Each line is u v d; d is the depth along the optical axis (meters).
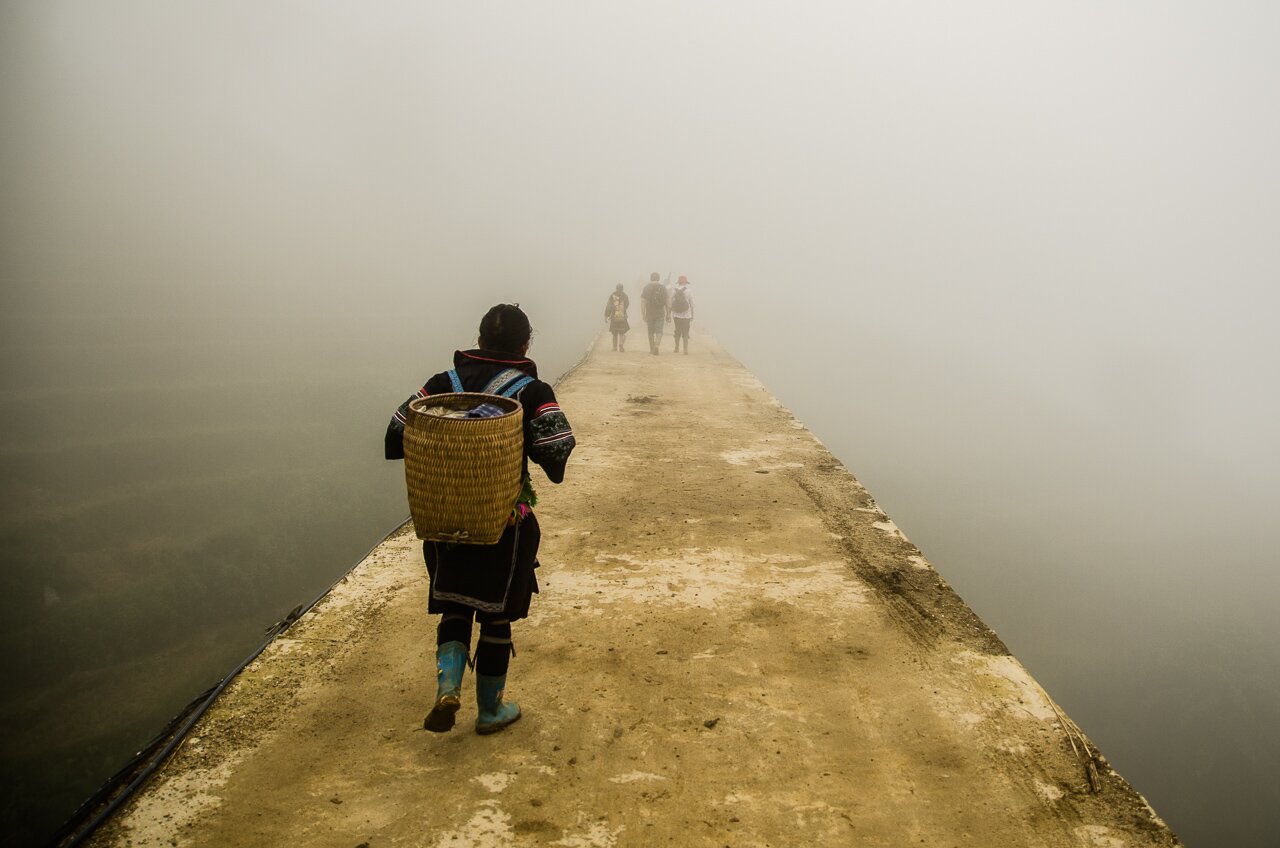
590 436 9.09
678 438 9.05
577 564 4.84
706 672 3.44
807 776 2.67
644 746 2.84
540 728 2.96
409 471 2.50
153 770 2.65
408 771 2.66
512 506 2.58
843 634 3.86
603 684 3.32
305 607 4.11
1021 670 3.50
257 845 2.27
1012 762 2.77
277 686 3.27
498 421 2.46
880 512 6.16
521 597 2.71
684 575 4.67
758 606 4.21
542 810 2.46
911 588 4.51
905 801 2.53
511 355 2.86
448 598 2.61
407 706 3.12
